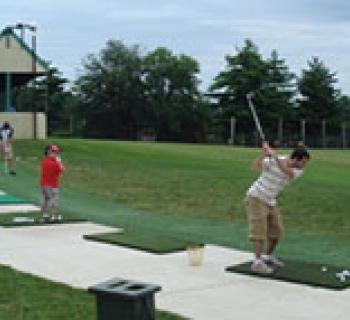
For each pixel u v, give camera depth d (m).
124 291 5.14
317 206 16.61
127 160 29.05
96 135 80.94
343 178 25.16
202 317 7.07
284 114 76.44
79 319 6.91
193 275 8.91
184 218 14.55
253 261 9.36
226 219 14.47
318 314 7.18
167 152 34.22
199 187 20.20
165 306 7.46
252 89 76.19
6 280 8.58
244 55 77.12
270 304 7.56
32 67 39.06
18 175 22.53
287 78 78.56
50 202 13.58
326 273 8.94
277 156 8.89
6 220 13.50
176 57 84.25
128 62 82.62
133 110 81.06
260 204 8.91
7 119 37.41
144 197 17.97
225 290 8.15
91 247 10.88
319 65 78.75
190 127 81.50
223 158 32.38
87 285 8.42
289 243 11.63
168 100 82.50
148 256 10.16
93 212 15.27
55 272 9.12
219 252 10.46
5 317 6.99
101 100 80.94
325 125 77.56
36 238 11.68
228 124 75.94
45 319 6.92
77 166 25.86
